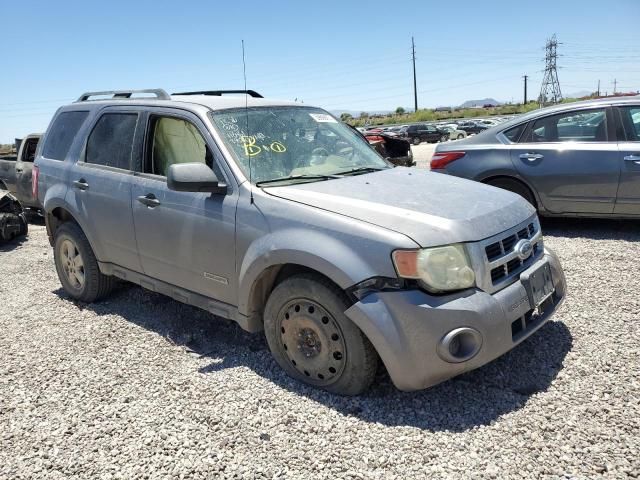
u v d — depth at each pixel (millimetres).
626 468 2512
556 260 3654
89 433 3025
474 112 81125
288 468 2648
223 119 3902
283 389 3359
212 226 3621
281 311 3367
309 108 4586
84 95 5344
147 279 4309
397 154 12180
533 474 2510
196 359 3846
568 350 3641
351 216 3088
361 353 3027
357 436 2855
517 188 6965
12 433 3066
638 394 3090
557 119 6762
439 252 2865
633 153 6219
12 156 11352
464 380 3342
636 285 4785
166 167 4098
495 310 2932
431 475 2541
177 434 2963
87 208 4660
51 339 4332
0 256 7613
